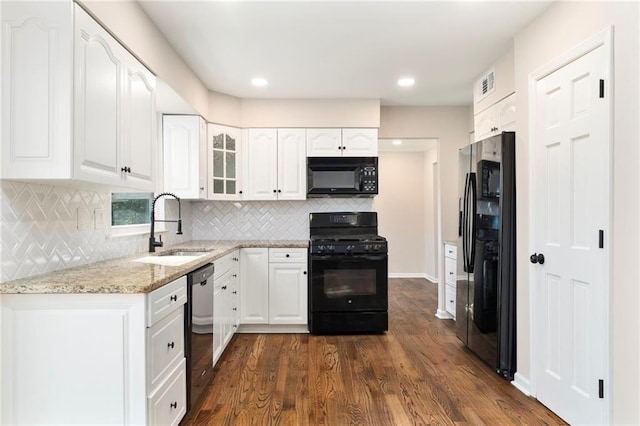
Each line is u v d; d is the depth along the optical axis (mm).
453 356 2982
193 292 2100
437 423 2029
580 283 1918
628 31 1624
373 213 4141
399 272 6605
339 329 3533
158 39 2387
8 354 1501
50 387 1507
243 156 3918
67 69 1472
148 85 2219
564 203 2035
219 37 2539
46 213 1789
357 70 3176
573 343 1970
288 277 3600
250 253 3578
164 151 3344
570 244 1988
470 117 4199
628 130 1628
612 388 1713
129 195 2777
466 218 3094
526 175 2383
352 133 3945
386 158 6590
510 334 2557
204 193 3535
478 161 2879
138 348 1518
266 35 2525
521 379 2428
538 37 2271
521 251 2441
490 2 2131
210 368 2465
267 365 2807
